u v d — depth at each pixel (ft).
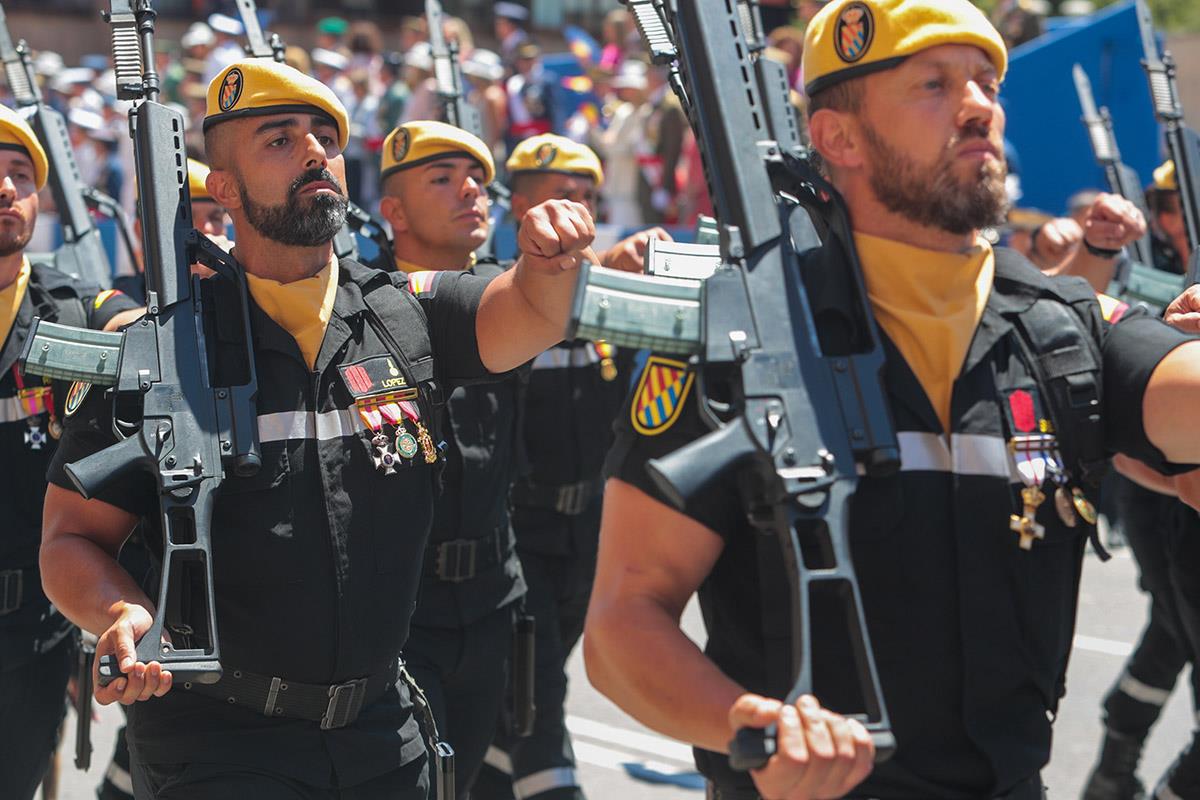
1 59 29.40
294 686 16.93
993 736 12.78
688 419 12.76
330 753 17.11
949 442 12.83
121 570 16.35
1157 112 24.66
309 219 17.22
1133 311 14.19
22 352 16.44
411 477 17.38
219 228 31.14
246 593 16.74
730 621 13.07
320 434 16.99
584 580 28.99
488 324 17.34
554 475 28.45
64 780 32.89
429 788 18.43
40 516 22.48
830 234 13.52
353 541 16.98
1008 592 12.80
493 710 24.61
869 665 11.66
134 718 17.52
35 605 22.43
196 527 15.99
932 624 12.66
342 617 16.92
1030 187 65.26
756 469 12.26
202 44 79.15
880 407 12.53
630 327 12.53
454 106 30.22
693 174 60.44
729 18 13.44
